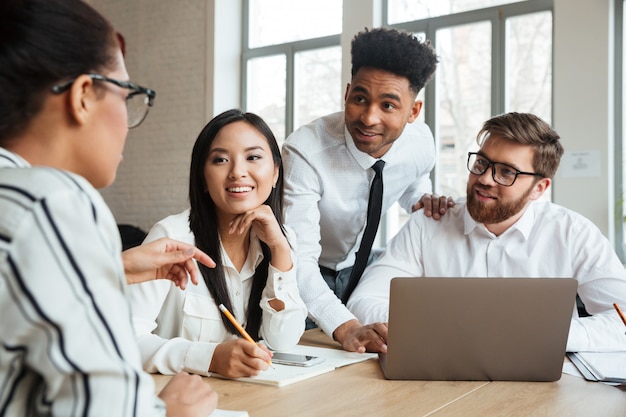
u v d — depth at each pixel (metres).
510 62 4.31
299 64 5.48
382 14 4.82
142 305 1.36
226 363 1.19
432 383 1.21
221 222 1.53
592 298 1.81
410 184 2.41
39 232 0.55
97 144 0.65
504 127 1.77
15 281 0.54
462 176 4.55
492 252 1.94
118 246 0.62
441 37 4.60
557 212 1.94
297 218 1.98
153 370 1.24
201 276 1.47
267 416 0.97
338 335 1.56
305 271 1.79
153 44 6.04
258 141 1.51
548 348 1.22
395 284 1.20
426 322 1.21
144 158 6.11
